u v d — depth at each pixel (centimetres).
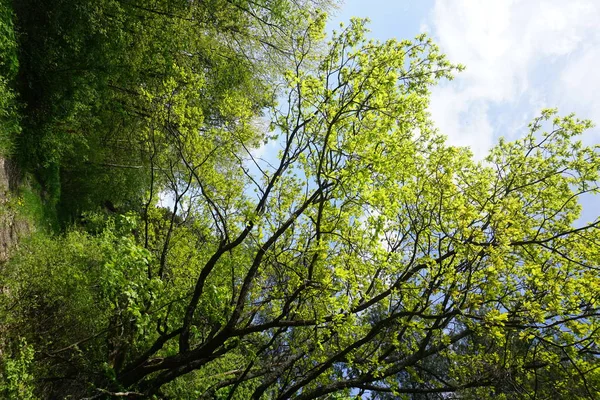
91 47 1128
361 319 837
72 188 1556
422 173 762
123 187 1634
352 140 660
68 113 1114
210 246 895
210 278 883
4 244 907
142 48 1284
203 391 921
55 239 973
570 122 778
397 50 669
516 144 821
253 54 1570
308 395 791
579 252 710
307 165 742
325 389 787
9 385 623
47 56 1030
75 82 1095
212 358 801
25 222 1047
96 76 1168
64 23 1052
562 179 781
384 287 746
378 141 671
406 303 751
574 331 595
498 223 633
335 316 645
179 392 881
